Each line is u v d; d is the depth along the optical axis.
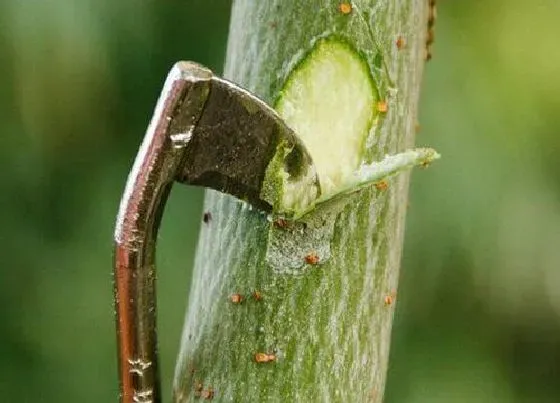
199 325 0.21
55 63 0.30
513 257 0.32
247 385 0.21
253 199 0.20
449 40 0.31
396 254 0.21
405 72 0.21
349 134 0.21
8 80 0.30
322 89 0.21
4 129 0.31
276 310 0.21
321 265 0.21
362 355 0.21
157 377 0.20
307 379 0.21
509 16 0.31
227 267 0.21
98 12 0.30
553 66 0.31
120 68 0.31
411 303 0.32
